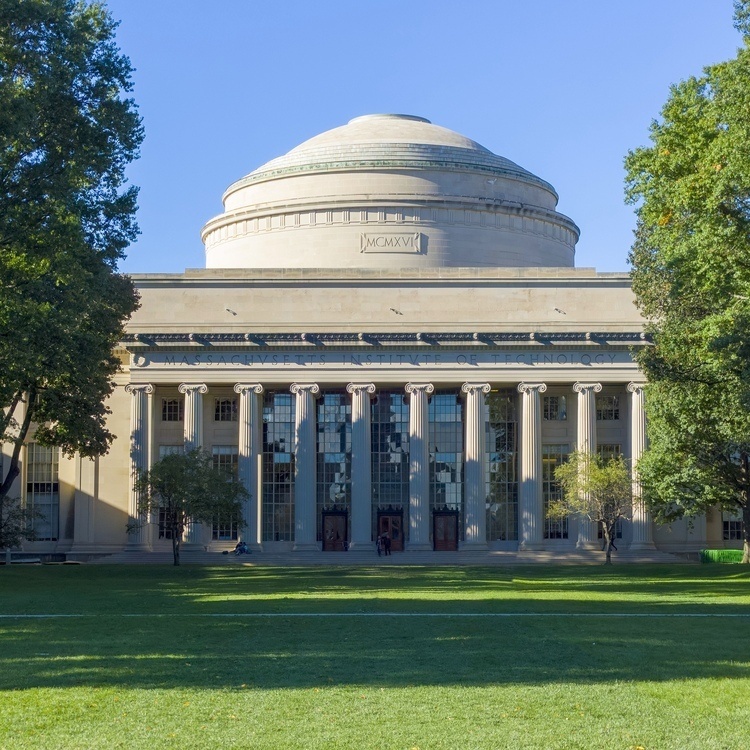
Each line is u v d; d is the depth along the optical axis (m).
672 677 30.73
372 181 120.00
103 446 80.44
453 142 126.88
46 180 60.62
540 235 123.69
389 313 107.94
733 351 52.88
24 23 59.03
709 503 79.19
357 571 85.31
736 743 23.70
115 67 65.00
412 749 23.33
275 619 45.16
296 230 120.56
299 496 103.56
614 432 106.69
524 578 76.50
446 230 119.00
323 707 26.92
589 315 107.44
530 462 103.06
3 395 65.94
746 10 52.31
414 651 35.31
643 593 61.59
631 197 57.34
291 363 104.38
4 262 60.44
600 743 23.66
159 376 104.31
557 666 32.44
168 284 108.56
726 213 51.56
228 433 107.81
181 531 91.75
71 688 29.48
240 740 24.00
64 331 63.12
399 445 106.69
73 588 66.94
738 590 63.66
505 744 23.61
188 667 32.47
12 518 89.06
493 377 103.88
